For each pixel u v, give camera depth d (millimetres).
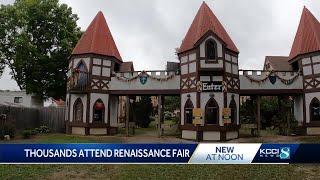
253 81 26547
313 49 25953
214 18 27047
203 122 23375
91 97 26828
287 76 26812
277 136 25266
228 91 24328
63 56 33500
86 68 27203
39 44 33594
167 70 27203
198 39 24000
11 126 23125
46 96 35031
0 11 32875
